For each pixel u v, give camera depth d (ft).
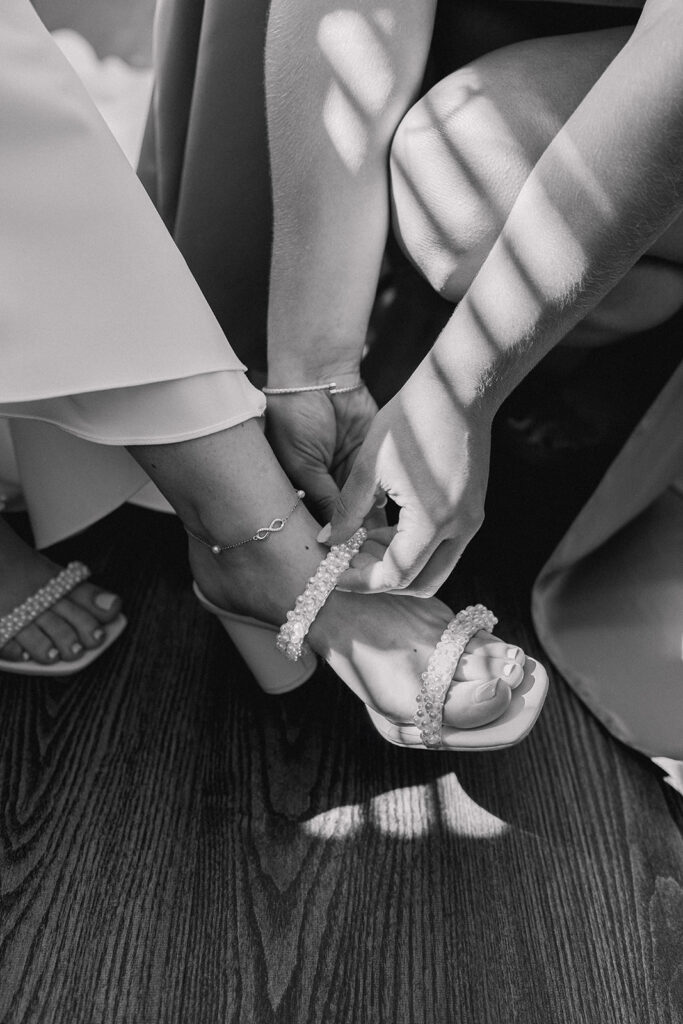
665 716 3.29
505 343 2.28
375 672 2.85
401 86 2.77
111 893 2.69
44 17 3.84
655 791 3.20
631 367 4.70
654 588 3.65
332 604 2.89
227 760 3.17
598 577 3.78
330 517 3.14
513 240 2.23
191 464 2.74
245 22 3.07
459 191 2.69
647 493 3.62
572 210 2.13
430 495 2.46
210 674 3.54
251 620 3.15
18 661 3.39
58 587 3.46
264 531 2.84
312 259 2.90
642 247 2.20
